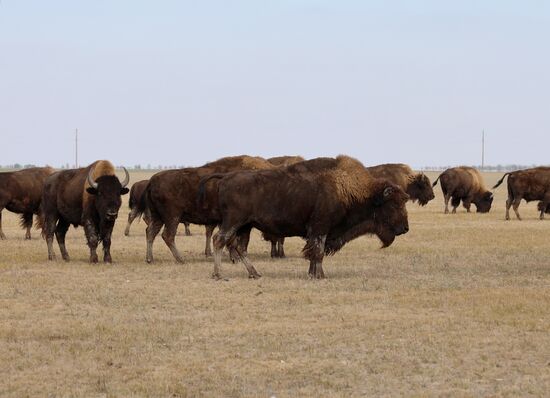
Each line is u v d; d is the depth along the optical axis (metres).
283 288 35.97
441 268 43.28
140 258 49.09
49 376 21.97
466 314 29.56
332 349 24.62
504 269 42.75
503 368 22.53
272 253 49.38
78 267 43.88
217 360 23.48
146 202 46.38
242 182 38.44
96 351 24.44
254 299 33.09
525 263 45.41
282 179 38.62
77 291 35.25
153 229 46.34
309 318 29.14
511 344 25.02
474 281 38.03
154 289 35.75
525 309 30.30
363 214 39.72
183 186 45.34
